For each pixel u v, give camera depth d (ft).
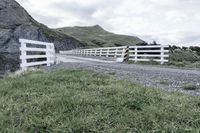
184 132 13.58
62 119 15.30
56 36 488.85
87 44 629.51
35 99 18.66
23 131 13.80
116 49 102.99
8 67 113.29
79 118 15.08
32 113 15.98
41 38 292.81
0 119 14.97
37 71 36.81
